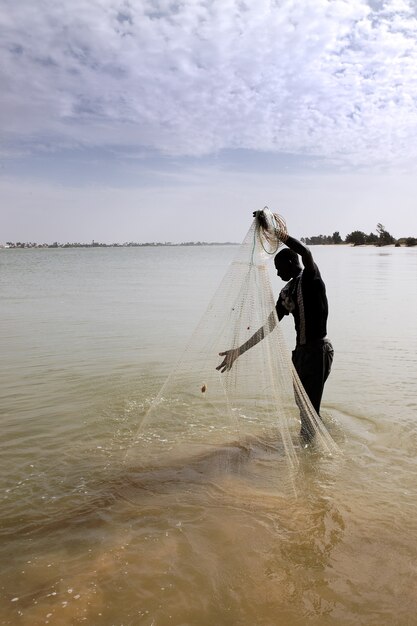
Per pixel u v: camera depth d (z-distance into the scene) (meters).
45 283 24.50
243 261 4.67
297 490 3.67
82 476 3.90
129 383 6.47
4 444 4.52
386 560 2.82
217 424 4.98
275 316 4.60
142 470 4.02
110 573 2.70
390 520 3.24
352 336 9.85
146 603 2.47
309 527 3.16
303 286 4.66
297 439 4.61
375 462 4.15
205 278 27.78
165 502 3.50
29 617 2.37
